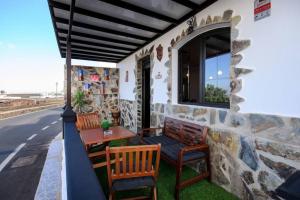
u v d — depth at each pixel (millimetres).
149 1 2875
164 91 4121
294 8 1821
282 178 1899
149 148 1902
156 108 4449
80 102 6996
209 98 3242
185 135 3223
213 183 2779
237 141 2406
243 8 2320
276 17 1969
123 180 1964
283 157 1891
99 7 3102
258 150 2139
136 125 5918
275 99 1993
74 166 1142
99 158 3650
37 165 3686
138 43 5027
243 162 2322
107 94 7664
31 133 6734
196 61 3396
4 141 5574
